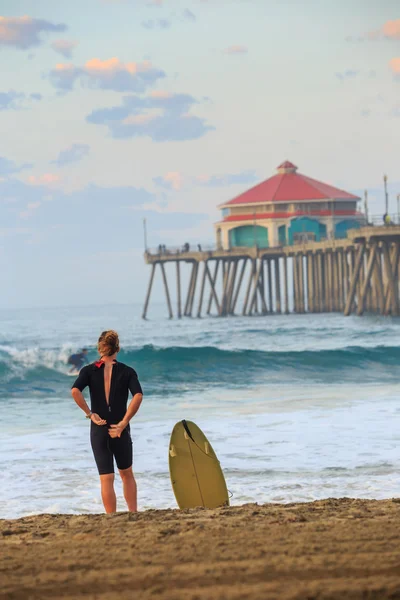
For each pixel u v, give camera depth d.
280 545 12.23
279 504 17.55
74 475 27.91
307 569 10.74
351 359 79.38
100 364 17.89
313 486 25.28
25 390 64.62
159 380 70.50
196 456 19.33
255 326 174.25
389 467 28.16
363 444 33.19
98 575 10.80
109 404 17.75
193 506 18.83
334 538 12.70
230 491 24.64
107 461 17.72
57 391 64.06
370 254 158.62
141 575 10.73
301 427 38.69
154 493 24.73
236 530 13.62
